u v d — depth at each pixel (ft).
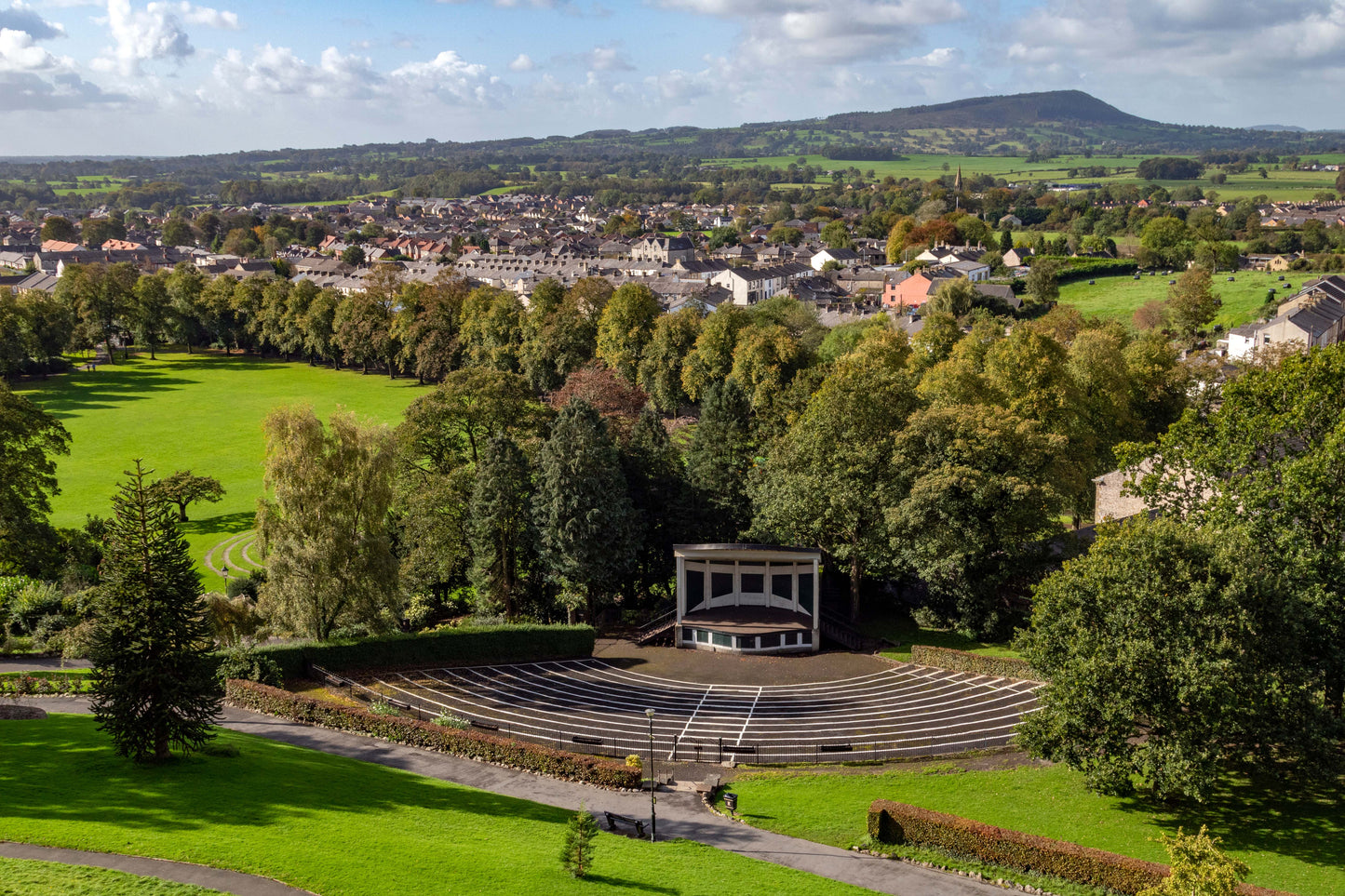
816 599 281.54
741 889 136.36
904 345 447.83
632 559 302.45
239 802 144.77
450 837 142.72
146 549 154.51
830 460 289.74
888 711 225.35
